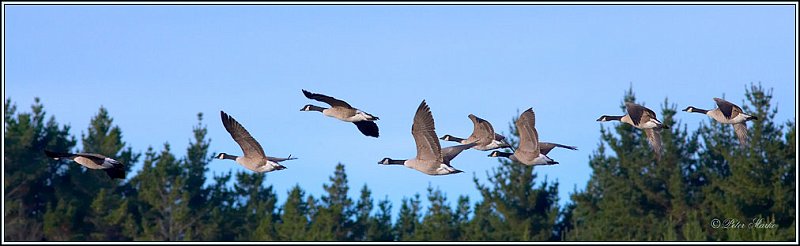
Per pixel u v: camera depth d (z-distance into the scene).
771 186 40.56
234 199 47.03
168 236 43.62
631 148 44.81
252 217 45.72
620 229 41.59
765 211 40.38
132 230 43.62
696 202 42.72
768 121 42.06
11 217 44.31
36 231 44.47
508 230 43.44
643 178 43.81
